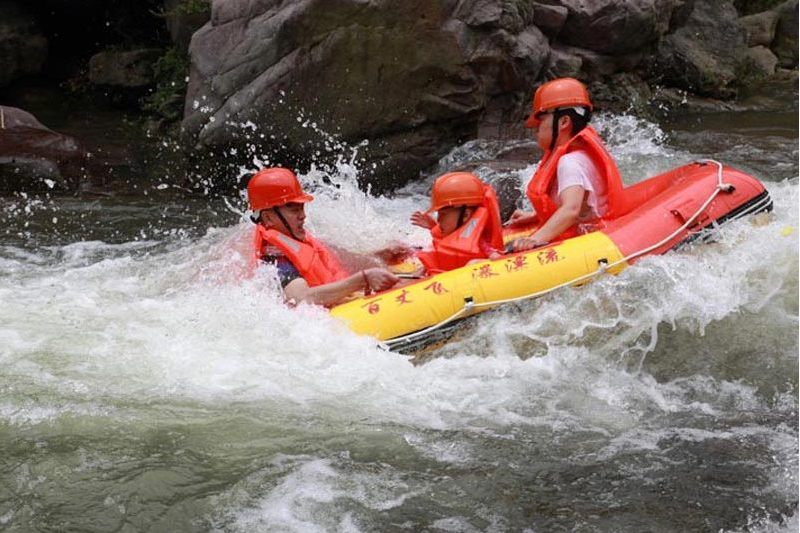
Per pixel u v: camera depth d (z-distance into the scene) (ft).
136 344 23.07
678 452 19.42
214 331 23.44
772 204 26.02
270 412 20.54
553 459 19.21
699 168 26.58
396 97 41.19
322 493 18.06
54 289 27.30
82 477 18.42
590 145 24.79
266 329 22.98
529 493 18.12
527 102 45.34
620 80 51.55
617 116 49.19
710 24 59.67
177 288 26.45
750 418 20.75
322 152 41.68
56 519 17.28
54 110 53.36
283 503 17.75
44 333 23.70
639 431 20.25
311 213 31.60
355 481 18.43
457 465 18.99
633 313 23.27
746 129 50.06
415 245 27.81
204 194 41.37
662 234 24.11
